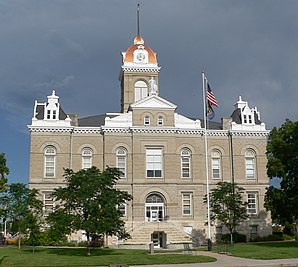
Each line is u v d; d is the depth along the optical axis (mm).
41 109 69062
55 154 66500
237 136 71125
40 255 43250
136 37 85750
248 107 73562
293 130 53250
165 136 68250
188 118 73438
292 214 53250
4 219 55719
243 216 56750
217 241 64438
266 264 33469
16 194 55906
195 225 66625
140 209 65438
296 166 52312
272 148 54719
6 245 61500
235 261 36500
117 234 47562
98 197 42969
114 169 45656
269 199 55062
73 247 57031
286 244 54469
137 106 68812
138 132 67750
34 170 65438
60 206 50562
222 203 55812
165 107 69250
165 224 62750
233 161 70188
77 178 43344
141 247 57781
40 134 66562
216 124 76938
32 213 54719
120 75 84188
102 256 41656
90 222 42125
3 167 59688
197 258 37719
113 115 76875
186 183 67875
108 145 67125
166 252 47125
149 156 67688
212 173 69812
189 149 69312
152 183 66500
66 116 69250
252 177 70375
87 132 67938
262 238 67250
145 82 80312
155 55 82312
